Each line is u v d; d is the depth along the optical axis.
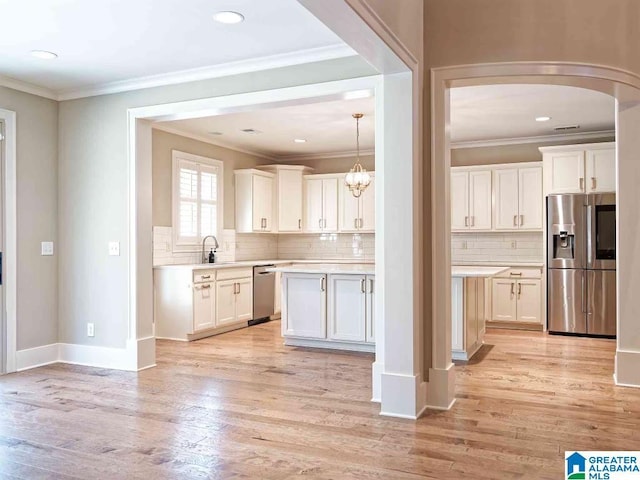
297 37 3.64
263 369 4.62
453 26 3.45
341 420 3.27
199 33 3.55
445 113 3.48
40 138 4.76
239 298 6.67
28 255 4.66
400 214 3.31
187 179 6.73
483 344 5.67
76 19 3.31
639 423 3.18
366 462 2.64
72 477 2.50
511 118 5.91
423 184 3.49
